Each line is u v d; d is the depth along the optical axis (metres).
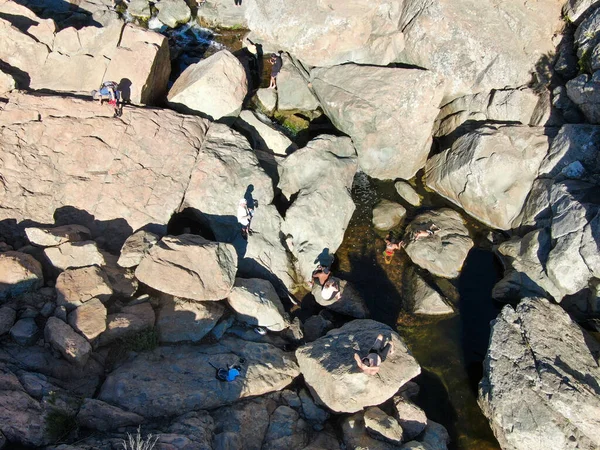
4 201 16.98
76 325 13.70
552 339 16.20
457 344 17.53
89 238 16.95
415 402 15.95
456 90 22.86
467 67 22.34
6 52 20.02
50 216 17.22
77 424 12.23
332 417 15.00
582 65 21.06
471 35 22.05
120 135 18.62
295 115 23.83
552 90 21.55
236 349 15.58
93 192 17.67
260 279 17.52
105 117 18.84
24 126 18.11
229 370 14.50
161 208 17.81
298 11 23.39
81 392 13.16
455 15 22.08
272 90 23.58
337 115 22.58
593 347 16.34
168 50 22.11
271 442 13.66
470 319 18.23
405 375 14.91
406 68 22.38
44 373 13.04
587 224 17.44
